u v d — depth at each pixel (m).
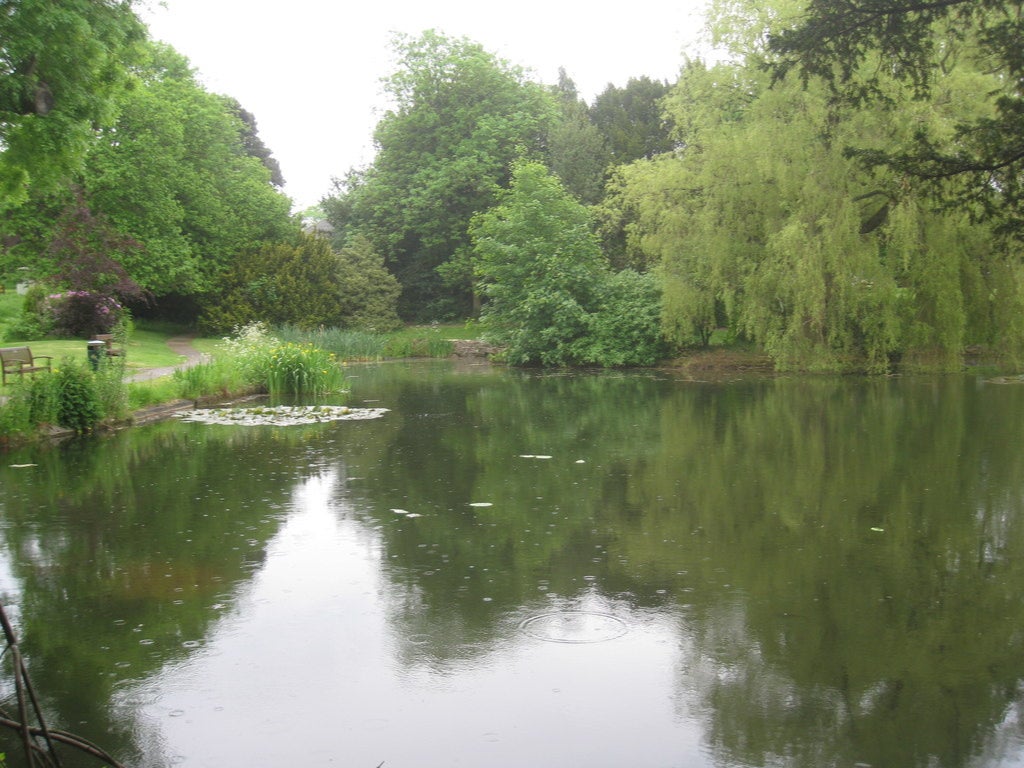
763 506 8.75
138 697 4.61
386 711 4.43
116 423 14.67
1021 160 10.68
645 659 5.02
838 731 4.18
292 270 38.31
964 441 12.53
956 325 21.86
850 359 24.50
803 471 10.53
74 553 7.19
